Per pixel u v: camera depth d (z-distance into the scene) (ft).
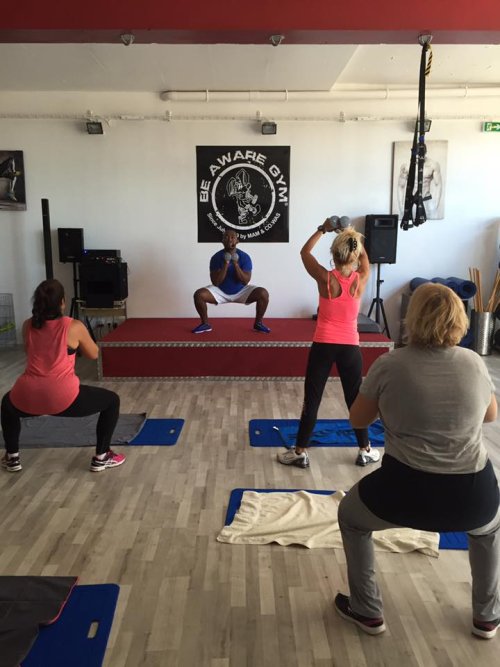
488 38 10.80
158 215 21.72
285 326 19.88
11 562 7.88
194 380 17.22
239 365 17.16
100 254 20.76
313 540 8.34
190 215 21.71
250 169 21.43
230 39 10.88
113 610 6.88
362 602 6.45
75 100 20.89
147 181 21.50
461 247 21.98
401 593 7.25
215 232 21.81
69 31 10.39
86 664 6.02
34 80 19.34
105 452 10.91
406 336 5.92
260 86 20.04
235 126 21.16
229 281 18.74
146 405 14.93
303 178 21.52
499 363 19.94
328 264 21.99
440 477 5.49
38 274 22.11
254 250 21.98
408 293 22.09
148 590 7.29
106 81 19.43
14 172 21.34
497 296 21.57
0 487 10.20
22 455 11.63
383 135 21.24
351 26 10.32
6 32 10.41
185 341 17.11
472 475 5.53
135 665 6.06
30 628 6.44
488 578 6.25
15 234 21.88
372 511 5.86
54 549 8.20
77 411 10.23
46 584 7.30
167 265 22.03
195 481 10.46
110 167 21.42
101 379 17.28
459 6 10.27
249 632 6.56
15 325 22.31
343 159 21.39
